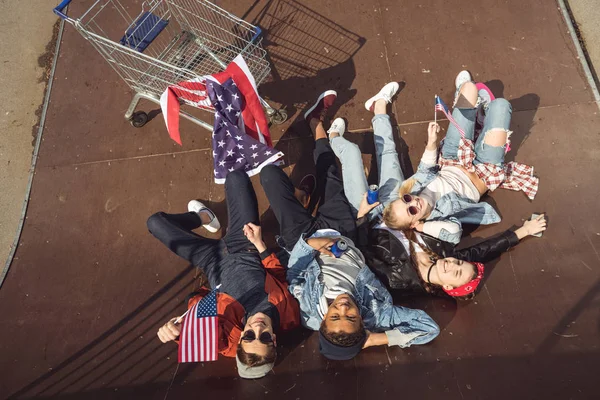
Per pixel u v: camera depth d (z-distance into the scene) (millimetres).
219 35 4492
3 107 4672
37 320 3574
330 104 4000
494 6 4355
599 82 4012
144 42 3814
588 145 3670
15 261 3861
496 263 3303
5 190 4309
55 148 4324
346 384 2889
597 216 3387
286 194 3359
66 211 4039
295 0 4680
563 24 4191
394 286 3176
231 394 2959
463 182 3416
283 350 3094
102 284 3684
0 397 3252
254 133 3592
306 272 3039
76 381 3238
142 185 4074
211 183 4020
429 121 3979
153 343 3342
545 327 2971
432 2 4457
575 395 2662
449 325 3088
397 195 3471
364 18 4492
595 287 3092
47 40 4914
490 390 2754
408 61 4238
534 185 3510
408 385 2832
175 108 3510
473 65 4133
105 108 4441
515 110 3887
